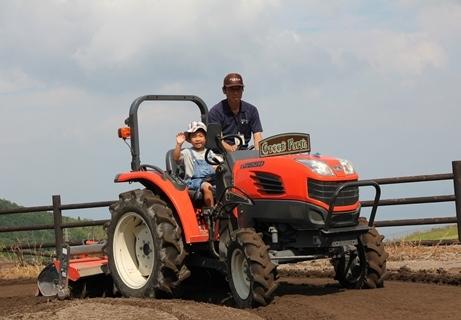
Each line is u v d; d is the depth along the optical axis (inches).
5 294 400.5
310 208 280.7
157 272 307.3
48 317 259.0
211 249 306.7
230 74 346.0
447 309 255.3
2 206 812.6
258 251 272.7
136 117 348.2
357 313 252.8
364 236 305.3
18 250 609.9
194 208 323.9
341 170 289.9
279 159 293.3
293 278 379.6
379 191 296.7
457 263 397.1
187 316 246.8
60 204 601.6
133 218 329.4
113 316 253.1
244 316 249.3
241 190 301.7
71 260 340.8
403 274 348.8
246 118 353.4
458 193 473.7
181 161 336.8
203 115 368.5
